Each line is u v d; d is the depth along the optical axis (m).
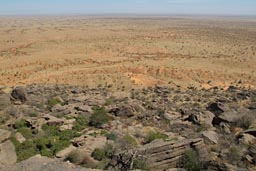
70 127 21.05
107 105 28.22
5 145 15.91
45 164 11.68
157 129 21.39
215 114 25.03
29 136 18.94
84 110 25.42
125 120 23.83
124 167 13.49
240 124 21.53
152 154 14.10
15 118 22.47
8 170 11.10
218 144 16.97
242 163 14.48
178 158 14.37
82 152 15.77
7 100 26.78
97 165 14.48
